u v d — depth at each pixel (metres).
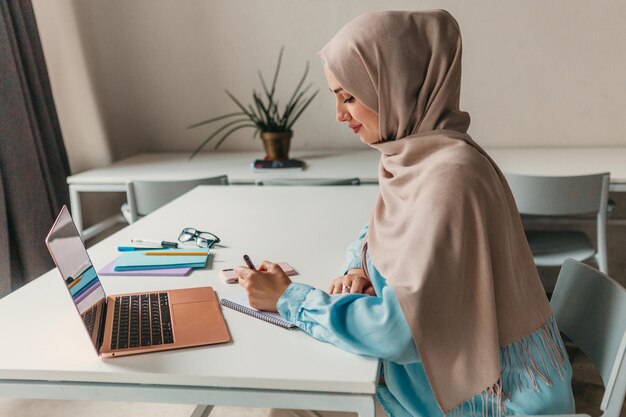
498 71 3.21
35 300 1.42
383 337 1.09
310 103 3.43
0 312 1.36
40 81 3.03
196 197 2.38
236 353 1.14
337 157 3.23
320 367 1.08
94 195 3.51
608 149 3.12
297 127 3.48
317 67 3.38
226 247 1.77
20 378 1.12
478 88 3.25
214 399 1.09
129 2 3.48
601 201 2.36
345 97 1.36
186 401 1.10
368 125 1.36
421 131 1.32
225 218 2.07
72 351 1.17
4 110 2.75
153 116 3.63
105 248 1.79
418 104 1.31
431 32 1.29
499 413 1.14
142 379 1.09
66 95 3.28
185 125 3.61
